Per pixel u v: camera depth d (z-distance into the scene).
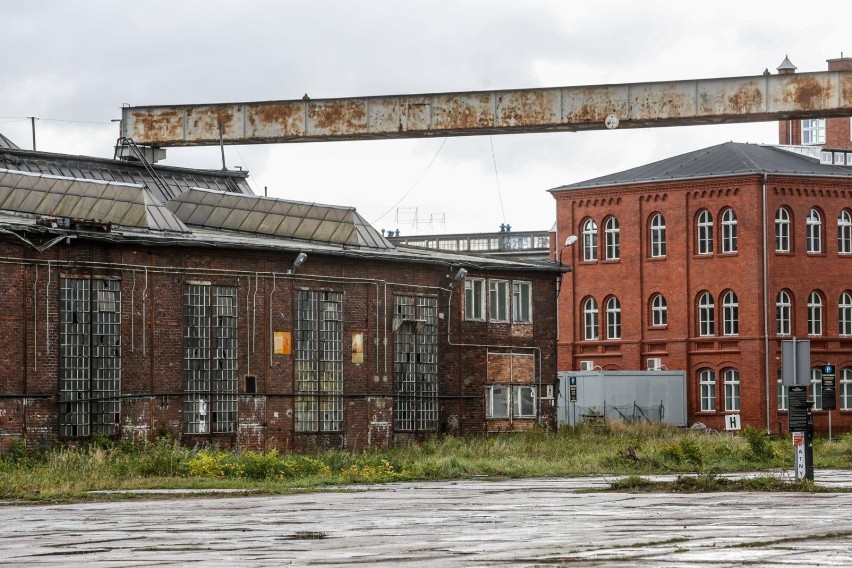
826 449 56.69
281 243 57.28
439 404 62.16
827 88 64.31
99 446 48.62
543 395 66.94
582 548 18.55
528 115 67.81
